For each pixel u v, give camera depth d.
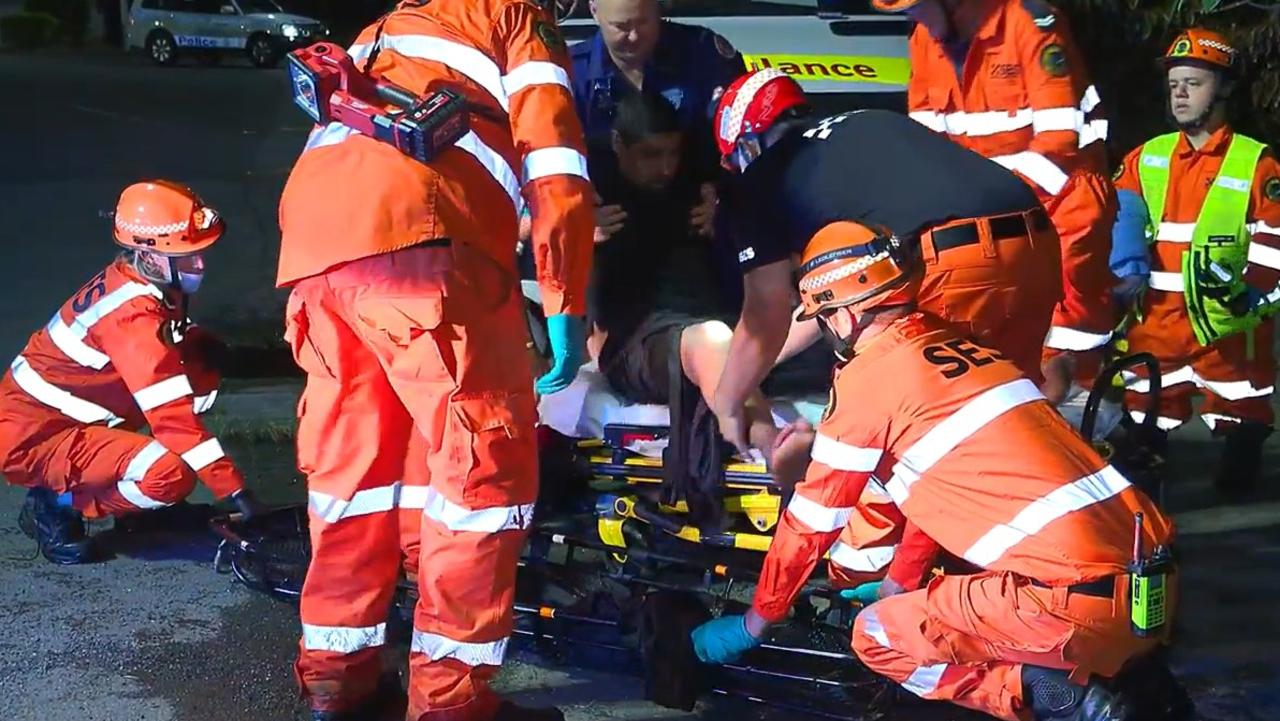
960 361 2.97
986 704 3.07
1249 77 7.57
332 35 26.89
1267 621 3.96
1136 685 2.91
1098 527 2.82
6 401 4.27
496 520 2.97
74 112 17.05
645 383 3.71
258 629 3.95
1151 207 4.84
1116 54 8.10
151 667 3.72
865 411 2.97
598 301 3.86
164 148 14.04
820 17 5.41
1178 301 4.84
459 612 3.00
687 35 4.01
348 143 2.97
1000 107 3.93
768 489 3.59
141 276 4.11
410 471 3.20
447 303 2.90
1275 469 5.22
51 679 3.64
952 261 3.24
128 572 4.33
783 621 3.59
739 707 3.53
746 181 3.34
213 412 5.90
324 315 3.05
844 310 3.04
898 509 3.38
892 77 4.93
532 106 2.98
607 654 3.79
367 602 3.22
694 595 3.52
